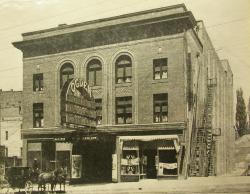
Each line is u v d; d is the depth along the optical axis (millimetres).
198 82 28641
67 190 21344
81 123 24672
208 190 19203
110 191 20438
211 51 28188
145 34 26234
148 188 20500
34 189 22812
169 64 25594
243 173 29328
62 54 28859
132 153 25594
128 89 26641
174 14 25062
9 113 36781
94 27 27562
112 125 26609
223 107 29875
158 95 25953
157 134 25469
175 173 24453
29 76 30062
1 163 30266
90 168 25500
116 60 27125
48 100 29281
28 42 29719
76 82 24266
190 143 25891
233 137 29859
